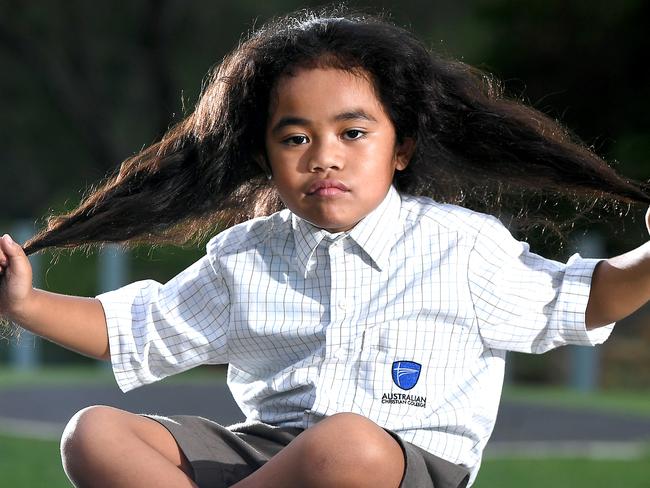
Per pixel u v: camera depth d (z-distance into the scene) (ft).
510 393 73.51
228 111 22.43
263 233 22.34
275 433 21.35
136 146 129.90
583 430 58.13
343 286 21.62
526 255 22.03
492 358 21.89
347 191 20.74
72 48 126.52
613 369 99.25
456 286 21.49
